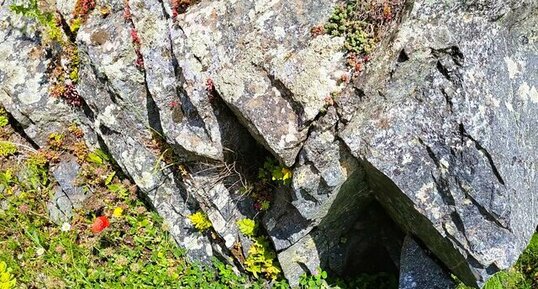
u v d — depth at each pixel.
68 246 1.71
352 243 1.58
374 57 1.20
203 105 1.41
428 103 1.16
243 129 1.46
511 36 1.24
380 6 1.21
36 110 1.79
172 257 1.73
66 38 1.72
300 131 1.25
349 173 1.28
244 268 1.63
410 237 1.41
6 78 1.78
